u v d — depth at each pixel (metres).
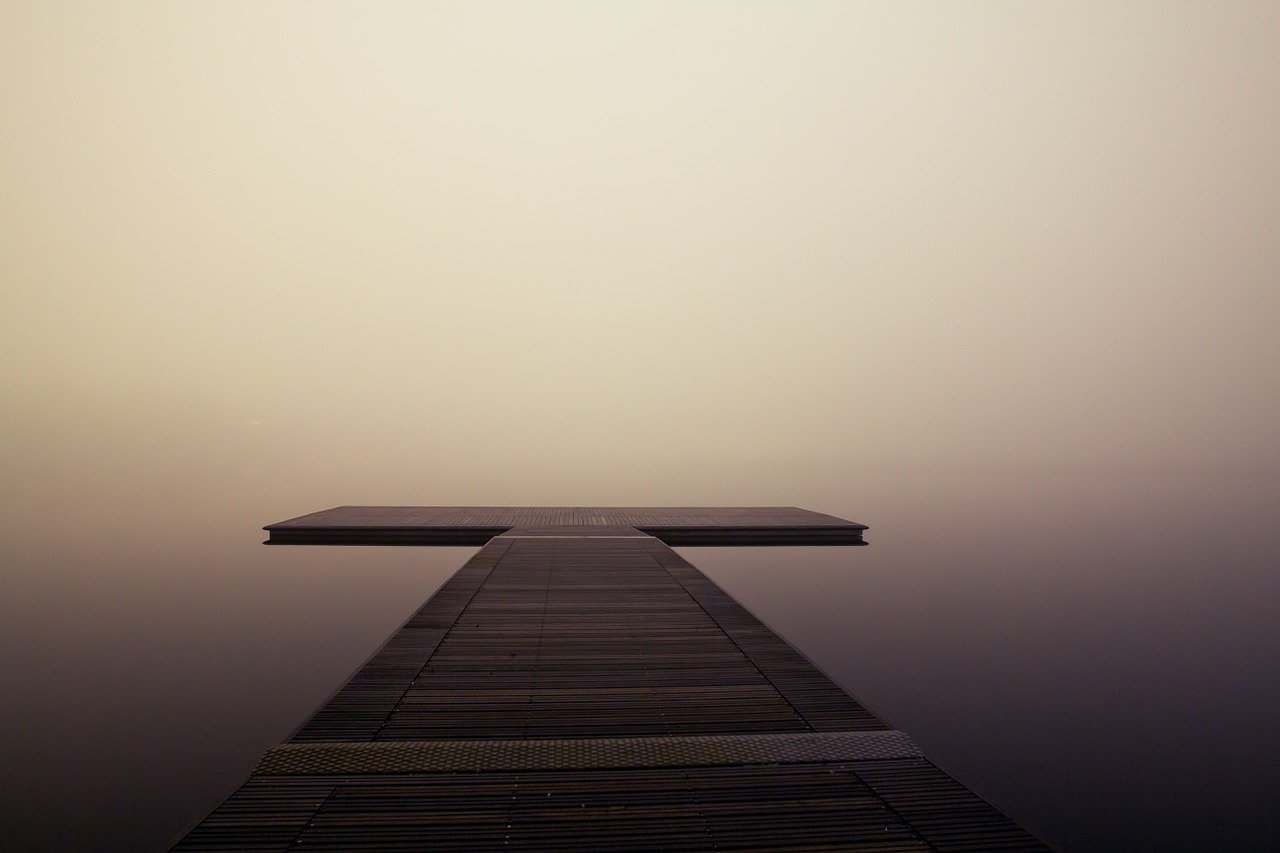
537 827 1.69
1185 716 3.54
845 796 1.85
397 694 2.54
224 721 3.46
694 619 3.56
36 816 2.67
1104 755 3.14
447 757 2.01
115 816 2.66
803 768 1.99
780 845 1.63
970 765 3.04
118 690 3.82
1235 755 3.14
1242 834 2.55
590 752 2.05
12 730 3.36
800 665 2.88
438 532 7.55
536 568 4.87
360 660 4.27
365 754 2.03
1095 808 2.71
